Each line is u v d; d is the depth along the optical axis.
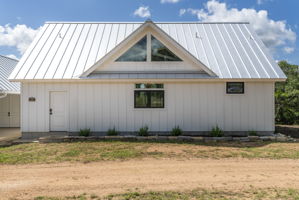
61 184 5.02
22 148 8.39
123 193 4.52
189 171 5.90
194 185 4.95
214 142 9.42
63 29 13.95
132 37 10.87
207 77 10.59
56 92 10.96
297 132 12.92
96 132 10.91
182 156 7.30
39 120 10.84
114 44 12.85
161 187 4.83
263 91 11.01
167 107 11.06
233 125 11.00
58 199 4.27
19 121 15.56
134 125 11.01
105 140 9.66
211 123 11.01
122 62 11.08
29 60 11.45
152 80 10.71
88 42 12.93
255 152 7.78
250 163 6.60
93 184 5.01
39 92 10.84
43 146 8.64
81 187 4.84
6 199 4.28
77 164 6.48
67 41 12.91
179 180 5.25
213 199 4.24
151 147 8.41
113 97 10.98
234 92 11.02
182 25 14.88
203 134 11.01
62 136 10.23
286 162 6.70
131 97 11.02
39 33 13.55
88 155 7.36
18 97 15.58
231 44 12.96
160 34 10.94
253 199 4.24
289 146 8.71
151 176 5.52
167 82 11.02
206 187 4.84
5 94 13.17
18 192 4.60
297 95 17.27
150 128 11.02
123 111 11.00
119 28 14.34
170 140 9.69
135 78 10.55
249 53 12.23
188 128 11.02
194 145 8.81
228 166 6.32
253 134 10.50
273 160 6.89
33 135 10.80
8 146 9.32
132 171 5.89
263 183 5.07
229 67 11.23
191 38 13.53
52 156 7.27
